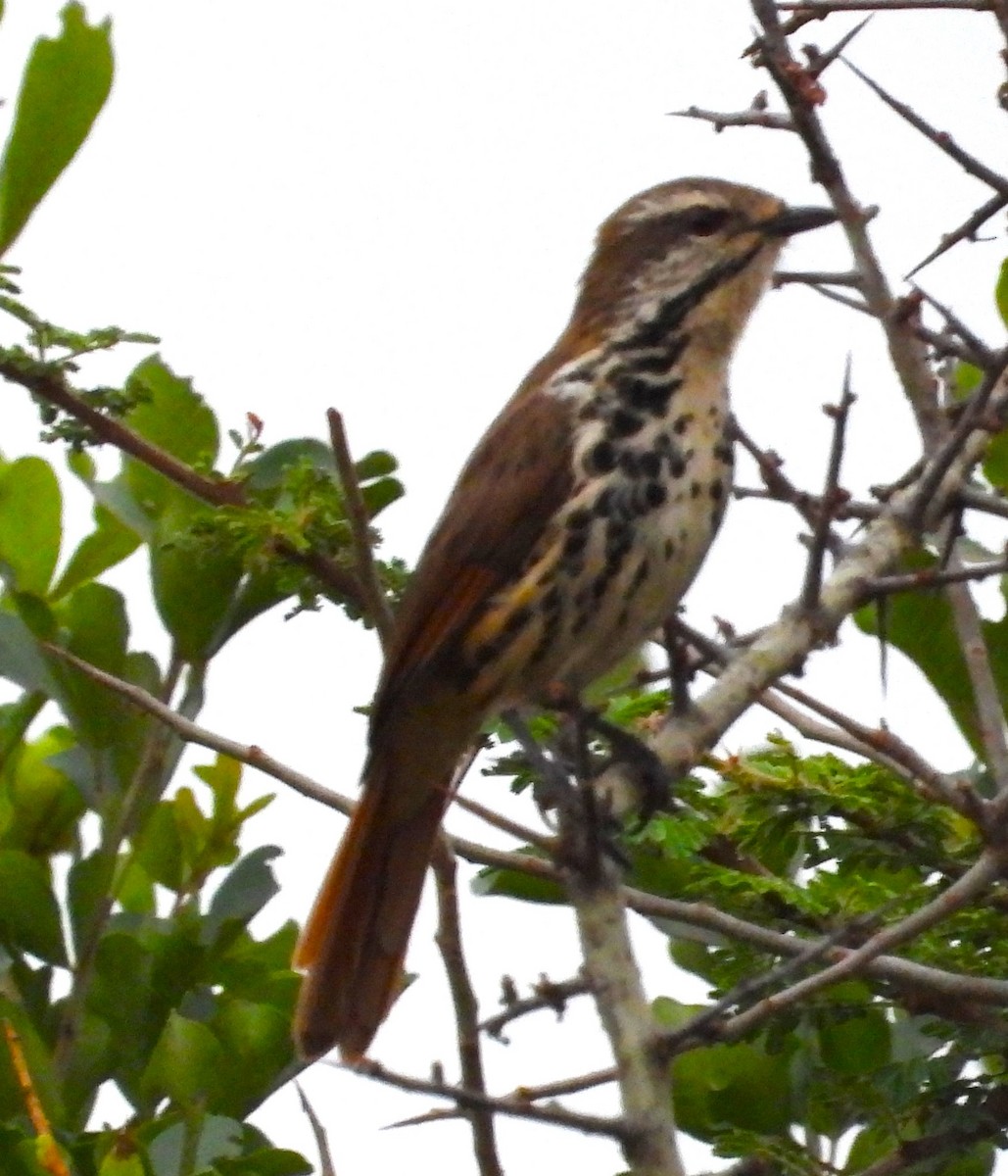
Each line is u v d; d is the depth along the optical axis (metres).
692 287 12.27
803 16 9.98
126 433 11.41
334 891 11.13
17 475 12.17
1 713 11.78
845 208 10.12
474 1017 8.01
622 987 7.75
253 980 10.74
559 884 9.16
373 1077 7.13
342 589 11.46
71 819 11.45
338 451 8.35
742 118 10.38
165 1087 9.91
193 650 11.59
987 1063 10.36
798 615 9.52
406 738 11.59
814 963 10.17
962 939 10.43
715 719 9.58
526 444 11.77
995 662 11.66
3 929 10.52
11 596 11.81
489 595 11.76
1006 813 8.09
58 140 12.09
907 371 10.06
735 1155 10.20
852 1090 10.66
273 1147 9.41
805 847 10.91
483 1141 7.90
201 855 11.28
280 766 9.30
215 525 11.32
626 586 11.70
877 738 8.52
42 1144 8.16
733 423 11.96
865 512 10.67
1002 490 11.95
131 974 10.41
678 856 9.63
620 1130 7.38
